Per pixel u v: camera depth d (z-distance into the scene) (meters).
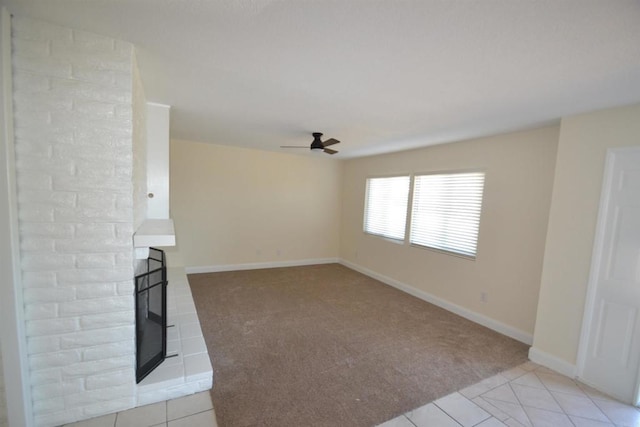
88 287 1.67
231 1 1.21
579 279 2.50
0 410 1.46
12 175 1.44
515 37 1.37
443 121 2.89
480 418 2.02
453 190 3.99
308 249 6.23
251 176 5.49
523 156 3.16
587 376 2.46
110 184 1.65
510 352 2.93
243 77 2.04
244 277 5.10
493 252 3.45
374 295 4.49
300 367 2.54
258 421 1.90
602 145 2.37
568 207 2.57
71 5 1.30
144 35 1.54
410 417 2.01
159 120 2.77
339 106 2.57
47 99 1.49
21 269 1.52
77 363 1.70
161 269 2.15
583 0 1.08
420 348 2.95
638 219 2.21
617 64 1.58
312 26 1.37
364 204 5.74
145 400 1.93
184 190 4.98
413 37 1.42
